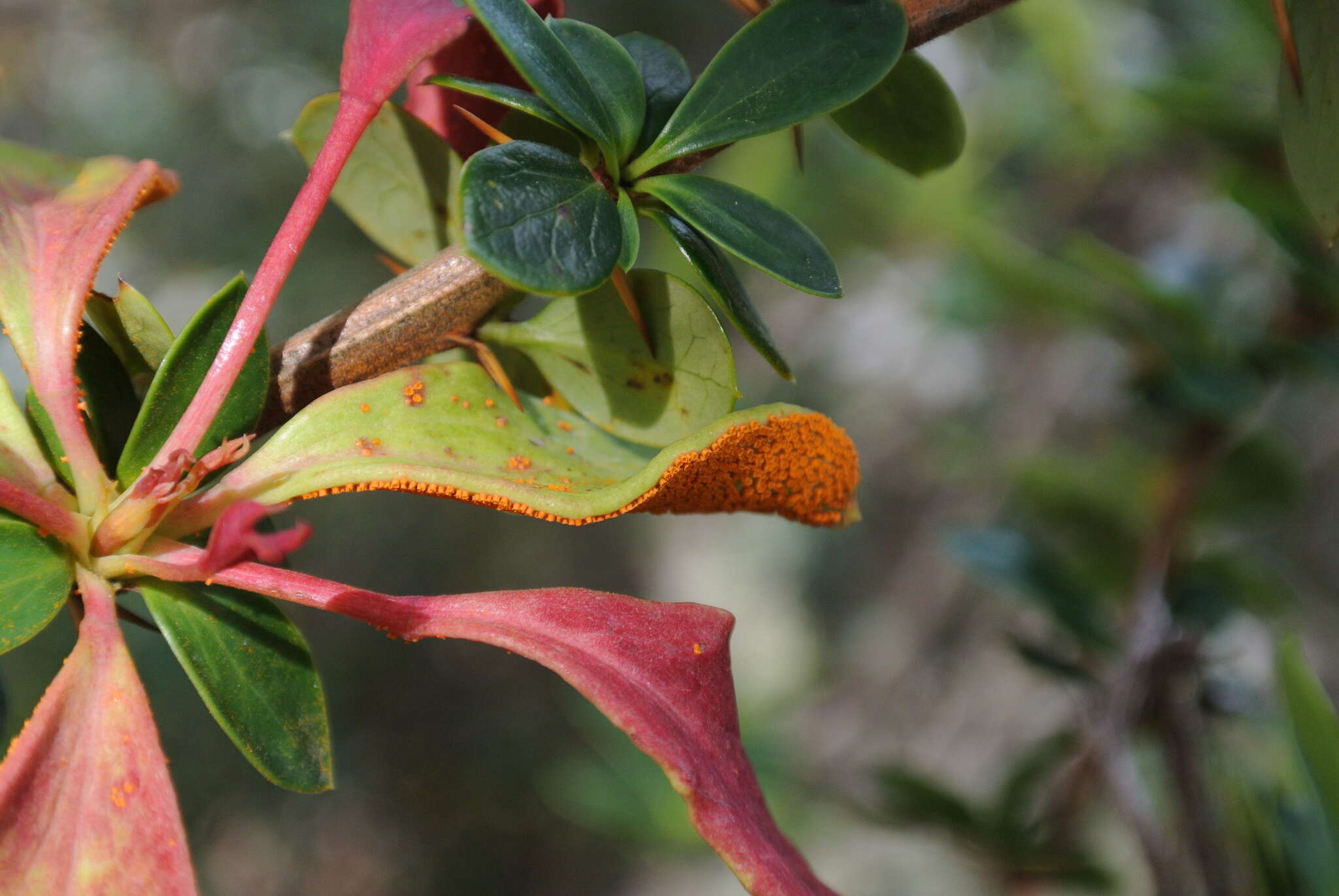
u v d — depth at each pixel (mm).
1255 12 354
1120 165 604
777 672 1178
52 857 236
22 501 242
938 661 855
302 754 248
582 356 257
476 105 269
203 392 246
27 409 250
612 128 245
